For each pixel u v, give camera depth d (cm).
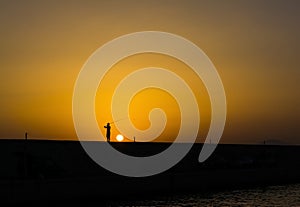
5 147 6756
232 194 7419
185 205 6150
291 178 9850
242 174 8762
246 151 10488
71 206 5903
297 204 6334
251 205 6219
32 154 6888
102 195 6406
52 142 7375
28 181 5594
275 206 6156
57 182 5891
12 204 5388
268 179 9281
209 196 7119
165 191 7281
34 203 5594
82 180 6216
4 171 6278
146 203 6262
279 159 10669
